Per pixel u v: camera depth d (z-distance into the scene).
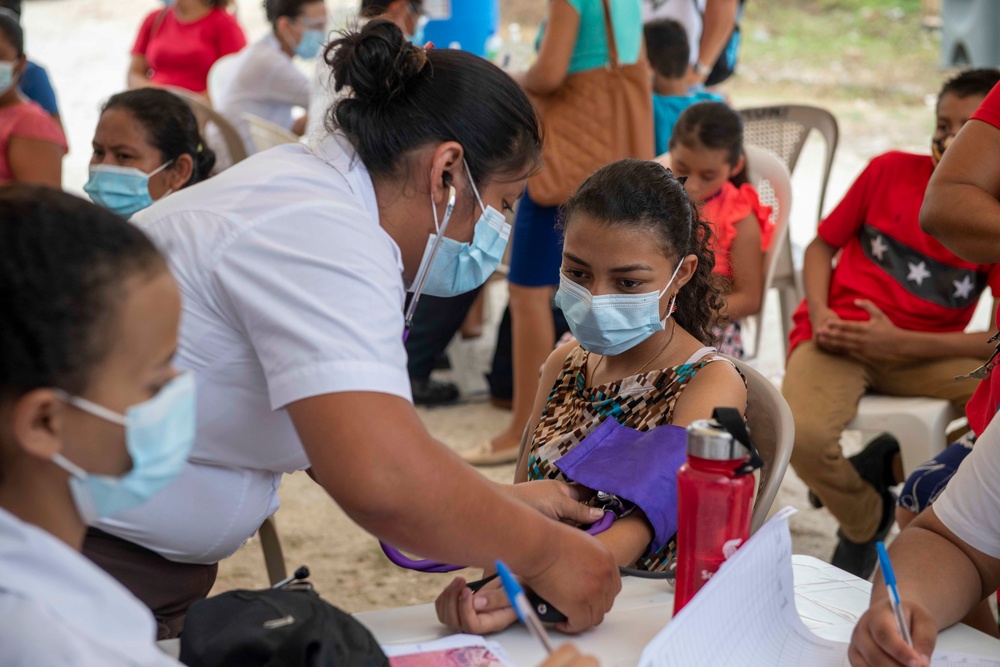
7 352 0.82
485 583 1.34
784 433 1.62
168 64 5.42
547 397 1.95
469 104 1.33
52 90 4.63
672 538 1.59
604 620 1.30
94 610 0.88
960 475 1.41
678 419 1.64
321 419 1.15
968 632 1.32
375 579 2.86
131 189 2.61
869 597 1.41
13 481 0.89
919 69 9.48
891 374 2.70
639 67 3.23
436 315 4.00
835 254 2.94
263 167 1.35
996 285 2.60
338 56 1.37
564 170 3.21
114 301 0.85
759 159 3.33
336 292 1.19
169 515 1.42
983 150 1.82
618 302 1.69
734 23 4.85
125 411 0.88
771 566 1.21
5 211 0.84
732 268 2.91
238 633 1.05
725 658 1.13
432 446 1.18
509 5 11.30
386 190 1.36
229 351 1.29
